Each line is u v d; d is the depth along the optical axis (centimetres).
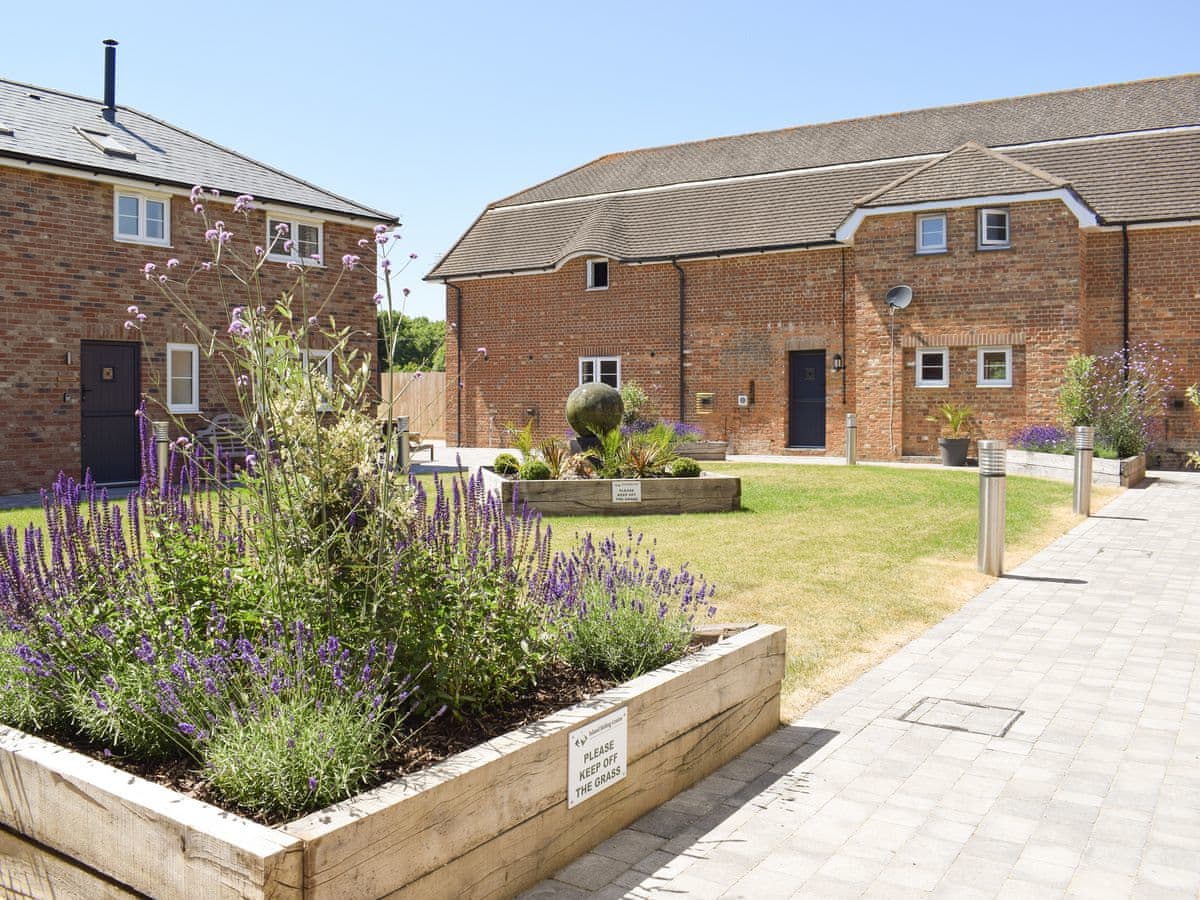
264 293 2022
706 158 2966
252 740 329
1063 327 2136
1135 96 2477
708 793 454
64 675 388
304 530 411
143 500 466
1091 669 655
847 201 2539
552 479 1389
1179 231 2127
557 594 498
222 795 334
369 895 296
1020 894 362
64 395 1752
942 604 830
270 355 416
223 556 455
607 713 402
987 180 2208
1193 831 415
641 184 2952
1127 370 2141
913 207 2252
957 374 2258
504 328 2933
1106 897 360
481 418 2975
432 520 462
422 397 3086
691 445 2402
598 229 2786
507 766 349
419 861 314
